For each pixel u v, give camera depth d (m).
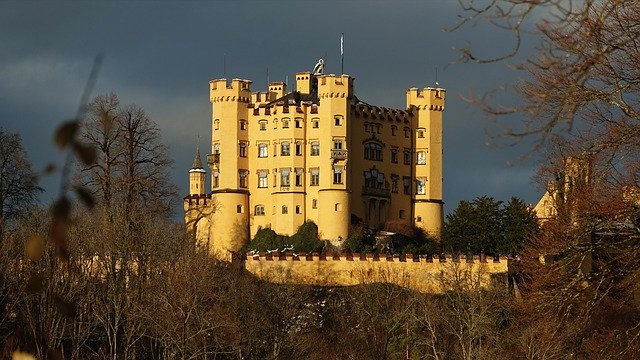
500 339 111.19
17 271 73.06
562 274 46.47
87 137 145.38
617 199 48.38
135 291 107.62
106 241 113.50
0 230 90.06
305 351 131.38
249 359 118.94
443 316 126.38
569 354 72.62
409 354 130.88
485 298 124.12
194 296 109.56
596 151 43.94
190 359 98.50
